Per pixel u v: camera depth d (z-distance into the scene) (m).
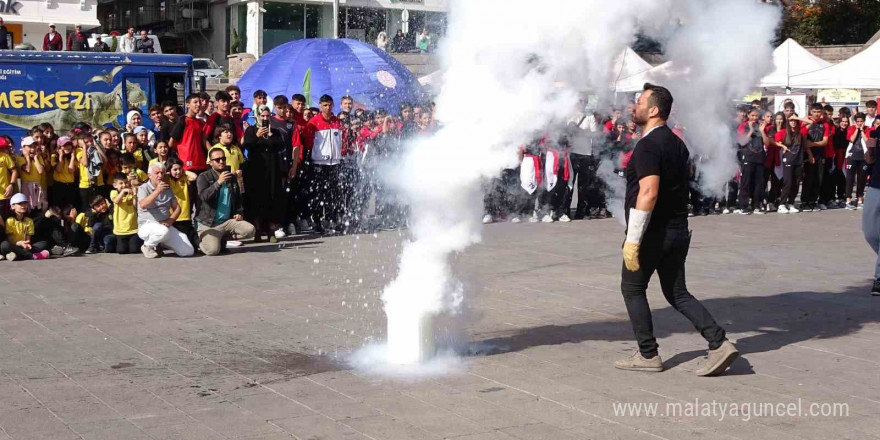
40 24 34.50
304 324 7.48
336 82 19.75
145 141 12.48
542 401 5.35
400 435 4.74
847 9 30.56
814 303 8.38
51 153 12.05
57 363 6.22
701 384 5.72
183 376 5.90
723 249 12.06
